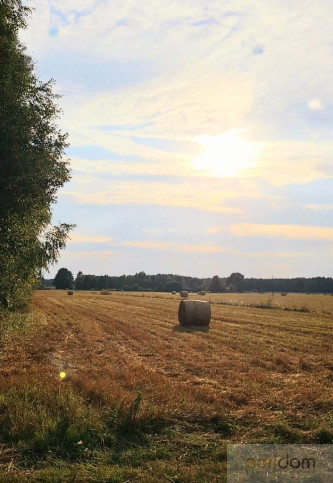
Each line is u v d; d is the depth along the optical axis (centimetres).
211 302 5841
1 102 1376
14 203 1419
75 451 629
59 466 584
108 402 816
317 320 3064
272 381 1135
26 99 1505
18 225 1434
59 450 624
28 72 1512
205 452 652
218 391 1017
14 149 1388
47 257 1609
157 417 748
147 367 1320
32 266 1541
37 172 1427
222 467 592
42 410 721
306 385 1097
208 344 1830
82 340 1919
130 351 1662
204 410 807
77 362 1424
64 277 12550
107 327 2459
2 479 542
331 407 874
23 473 562
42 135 1520
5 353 1557
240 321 2933
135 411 734
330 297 8694
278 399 938
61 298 5984
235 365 1379
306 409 866
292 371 1314
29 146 1472
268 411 854
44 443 634
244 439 703
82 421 688
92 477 554
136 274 15900
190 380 1158
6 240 1428
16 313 2084
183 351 1675
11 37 1431
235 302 5694
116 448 652
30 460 603
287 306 4684
